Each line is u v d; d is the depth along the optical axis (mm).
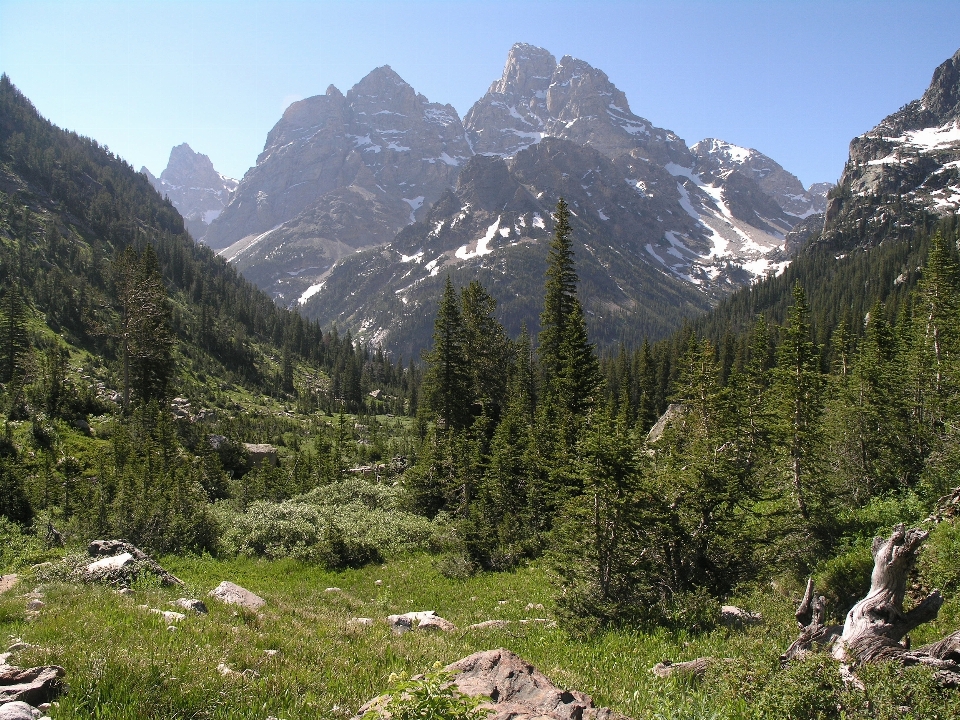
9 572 20859
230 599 14320
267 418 88625
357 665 9164
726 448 20031
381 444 72188
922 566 12961
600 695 8828
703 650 11992
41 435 48094
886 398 29484
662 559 16234
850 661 7453
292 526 27453
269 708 7105
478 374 52688
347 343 189875
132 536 24688
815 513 21281
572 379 39500
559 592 17391
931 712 6125
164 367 67562
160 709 6605
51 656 7699
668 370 104062
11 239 120250
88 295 104375
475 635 13695
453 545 26797
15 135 171500
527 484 30094
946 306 36219
